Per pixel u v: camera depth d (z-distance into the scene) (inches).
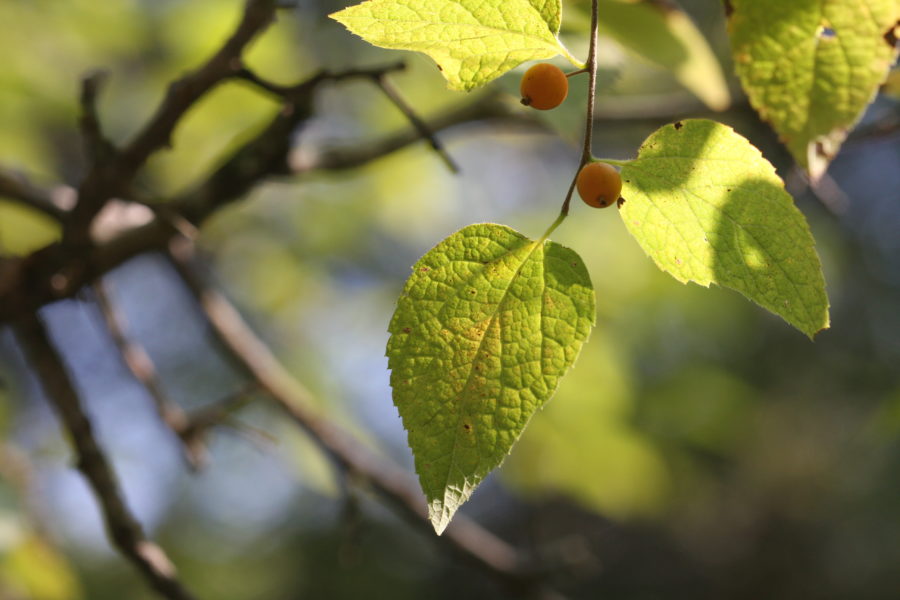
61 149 214.4
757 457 406.6
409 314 46.1
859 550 419.5
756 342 376.5
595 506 197.8
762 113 63.6
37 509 145.4
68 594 150.6
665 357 254.8
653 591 446.9
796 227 47.9
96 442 96.0
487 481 432.5
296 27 175.5
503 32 46.3
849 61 61.7
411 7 45.4
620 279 230.4
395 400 45.4
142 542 92.8
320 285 237.3
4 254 96.3
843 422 401.1
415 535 387.9
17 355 250.2
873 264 413.1
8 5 199.0
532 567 128.1
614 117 123.1
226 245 226.4
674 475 262.8
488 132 146.0
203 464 118.4
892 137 108.3
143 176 189.6
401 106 78.5
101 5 204.4
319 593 371.2
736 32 62.5
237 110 193.2
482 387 45.7
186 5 209.0
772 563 431.2
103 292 114.7
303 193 233.6
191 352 286.5
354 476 130.3
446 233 256.1
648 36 88.7
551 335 45.9
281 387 131.6
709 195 48.2
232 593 327.9
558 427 189.9
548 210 257.4
